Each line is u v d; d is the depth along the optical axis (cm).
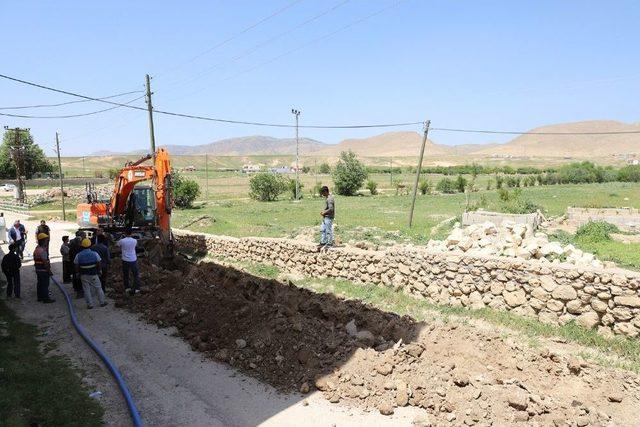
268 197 5709
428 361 797
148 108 2475
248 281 1383
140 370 861
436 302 1209
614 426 638
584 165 9750
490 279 1110
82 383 805
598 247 1838
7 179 7362
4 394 710
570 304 974
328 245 1559
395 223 2842
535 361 796
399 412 704
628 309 902
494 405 682
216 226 2988
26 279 1645
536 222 2338
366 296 1320
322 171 14875
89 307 1247
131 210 1934
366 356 818
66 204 5381
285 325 941
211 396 763
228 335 977
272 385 799
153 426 674
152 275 1480
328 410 716
